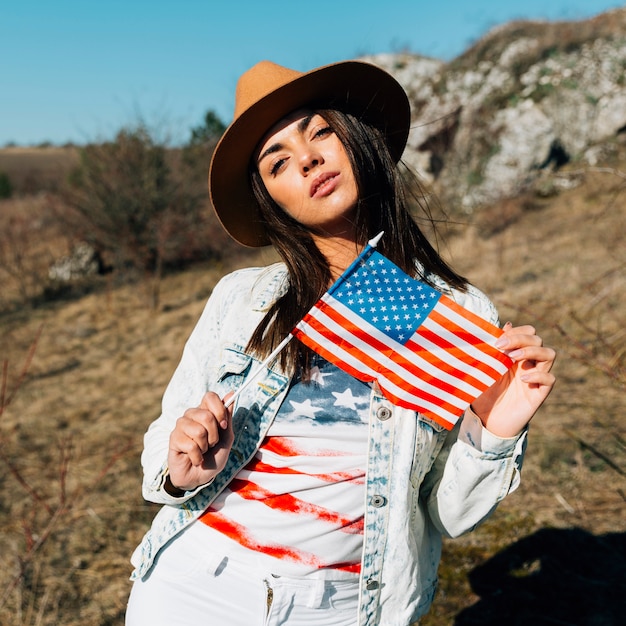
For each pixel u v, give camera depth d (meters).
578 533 3.72
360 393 1.62
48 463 5.52
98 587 3.78
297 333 1.62
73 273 13.33
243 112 1.77
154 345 9.11
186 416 1.50
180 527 1.66
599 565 3.47
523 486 4.25
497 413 1.61
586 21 16.66
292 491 1.58
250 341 1.71
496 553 3.61
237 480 1.64
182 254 13.27
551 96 14.88
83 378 7.95
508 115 14.86
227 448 1.55
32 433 6.21
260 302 1.78
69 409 6.88
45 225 16.02
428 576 1.76
